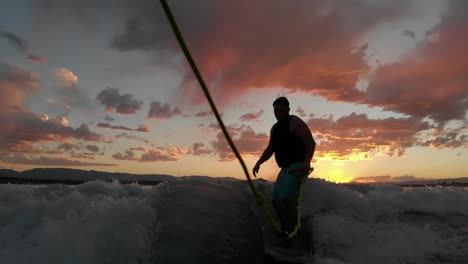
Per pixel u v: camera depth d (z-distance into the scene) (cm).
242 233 353
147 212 314
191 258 285
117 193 416
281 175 448
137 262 272
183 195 370
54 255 262
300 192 438
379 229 468
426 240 434
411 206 542
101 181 443
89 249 268
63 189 406
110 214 299
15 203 332
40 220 305
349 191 540
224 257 306
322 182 539
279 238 435
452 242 431
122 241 279
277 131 458
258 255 355
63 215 315
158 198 352
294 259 391
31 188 391
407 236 446
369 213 516
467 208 548
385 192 570
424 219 509
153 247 285
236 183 527
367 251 418
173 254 282
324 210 505
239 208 397
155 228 303
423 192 573
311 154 445
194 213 339
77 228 285
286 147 447
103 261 265
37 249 266
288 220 431
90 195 395
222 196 405
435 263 387
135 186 446
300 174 439
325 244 432
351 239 440
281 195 434
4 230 286
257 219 415
